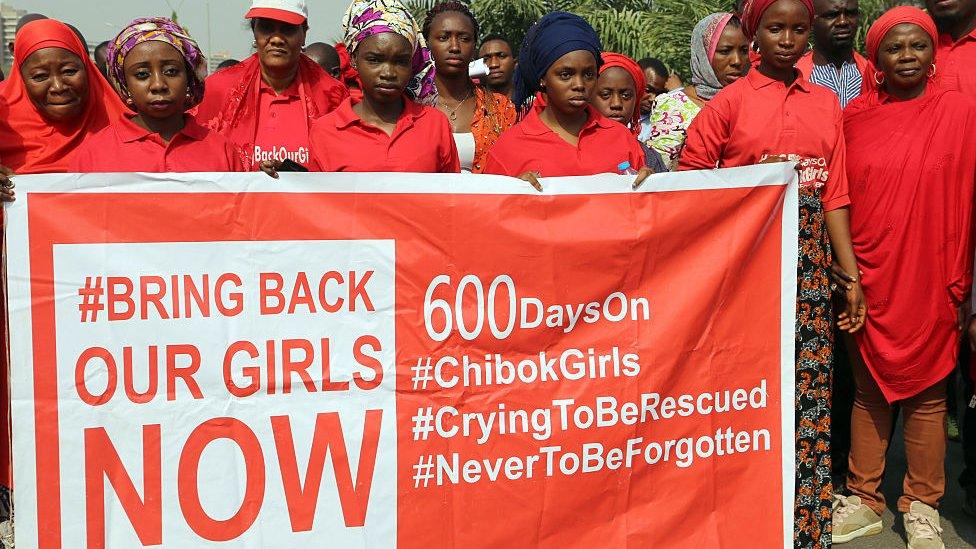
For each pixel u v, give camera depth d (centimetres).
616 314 367
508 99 562
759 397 383
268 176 338
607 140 419
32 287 325
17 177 323
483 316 355
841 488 488
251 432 339
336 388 345
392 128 407
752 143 421
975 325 417
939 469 438
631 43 1534
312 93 497
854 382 508
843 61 577
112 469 331
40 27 392
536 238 359
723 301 377
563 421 362
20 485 326
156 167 367
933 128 422
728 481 381
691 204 373
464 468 355
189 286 335
